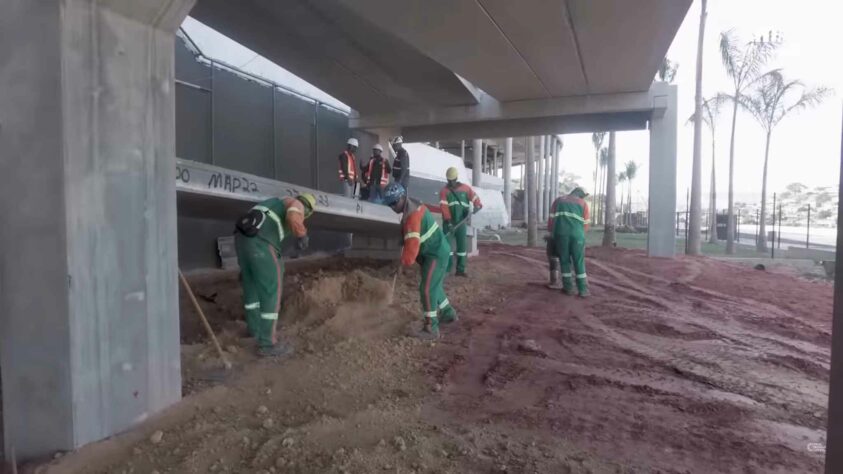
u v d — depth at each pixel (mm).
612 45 9516
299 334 5941
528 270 11477
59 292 3137
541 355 5410
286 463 3193
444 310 6551
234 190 6504
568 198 8648
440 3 7820
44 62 3061
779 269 13695
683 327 6754
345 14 9125
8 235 3166
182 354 5141
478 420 3871
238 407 4051
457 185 9828
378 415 3908
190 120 9797
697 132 17516
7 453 3258
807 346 6078
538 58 10312
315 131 13844
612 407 4156
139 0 3428
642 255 15234
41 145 3092
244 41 10453
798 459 3379
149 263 3723
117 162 3439
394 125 15000
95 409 3352
